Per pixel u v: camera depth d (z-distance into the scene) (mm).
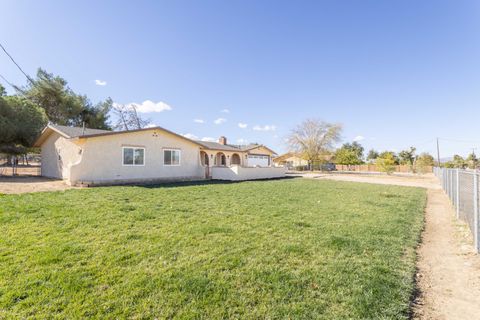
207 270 3164
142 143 14836
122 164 13898
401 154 52875
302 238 4570
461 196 7066
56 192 9172
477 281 3260
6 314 2182
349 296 2672
